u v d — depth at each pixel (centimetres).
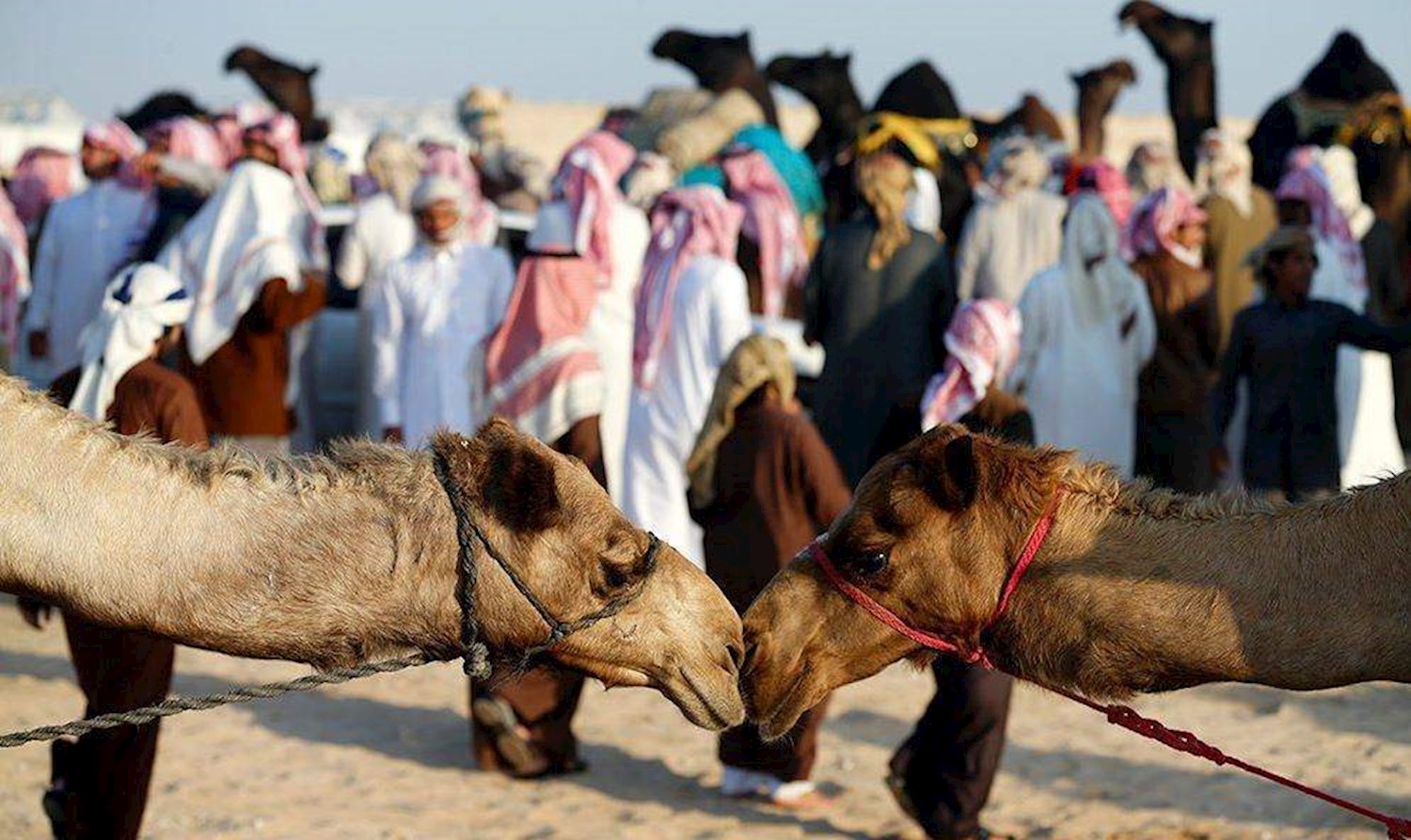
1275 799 841
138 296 716
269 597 469
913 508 509
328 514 475
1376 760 897
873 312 1154
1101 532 495
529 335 909
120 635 650
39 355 1330
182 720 951
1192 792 852
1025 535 500
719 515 809
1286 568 475
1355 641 466
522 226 1472
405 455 486
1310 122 1723
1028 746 925
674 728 959
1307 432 1068
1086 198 1173
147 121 1967
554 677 857
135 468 471
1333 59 1731
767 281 1391
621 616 487
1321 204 1377
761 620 530
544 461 476
